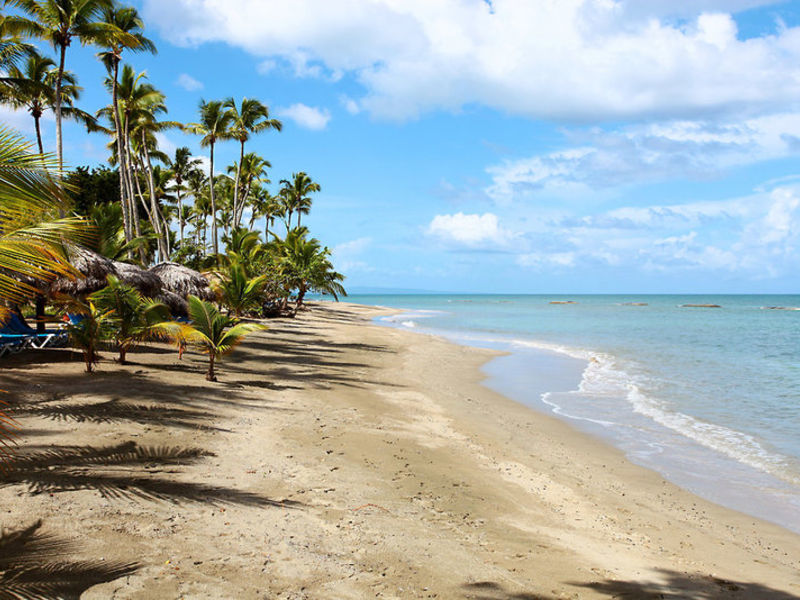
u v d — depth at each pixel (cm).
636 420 1210
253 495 584
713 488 798
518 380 1739
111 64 2964
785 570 537
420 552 489
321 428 916
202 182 6069
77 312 1191
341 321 4122
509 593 429
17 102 2534
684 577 496
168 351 1623
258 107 4247
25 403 853
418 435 948
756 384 1698
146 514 501
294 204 6962
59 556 407
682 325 4762
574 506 678
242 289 2370
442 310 8050
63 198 445
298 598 389
